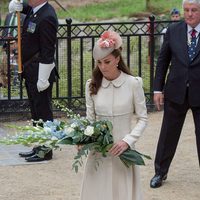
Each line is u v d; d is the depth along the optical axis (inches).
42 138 423.5
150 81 989.2
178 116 614.2
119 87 454.6
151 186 624.4
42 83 693.9
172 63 605.6
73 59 999.0
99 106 455.5
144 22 979.9
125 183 455.8
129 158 442.0
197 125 603.5
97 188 456.4
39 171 685.9
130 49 1031.0
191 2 582.2
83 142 430.9
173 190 619.5
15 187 631.8
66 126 428.8
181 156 742.5
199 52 590.9
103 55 440.8
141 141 821.9
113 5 2415.1
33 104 715.4
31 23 693.9
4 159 733.9
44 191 618.2
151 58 983.6
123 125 455.8
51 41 693.3
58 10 2306.8
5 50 954.7
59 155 748.0
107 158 453.7
